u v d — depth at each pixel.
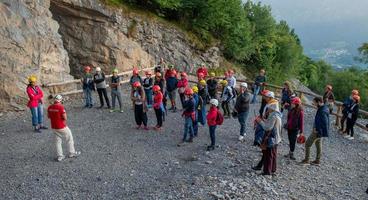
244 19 33.84
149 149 13.74
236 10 32.72
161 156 13.12
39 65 19.55
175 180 11.24
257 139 11.60
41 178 11.37
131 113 18.14
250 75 37.09
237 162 12.61
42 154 13.12
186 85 18.09
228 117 18.00
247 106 14.50
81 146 13.88
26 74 18.59
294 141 12.93
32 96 14.98
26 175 11.56
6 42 18.31
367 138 16.58
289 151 13.95
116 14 25.42
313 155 14.03
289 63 42.94
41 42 19.92
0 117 17.05
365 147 15.46
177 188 10.62
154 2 28.81
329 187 11.36
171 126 16.41
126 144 14.18
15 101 17.92
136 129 15.87
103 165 12.33
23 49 18.89
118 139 14.67
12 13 19.03
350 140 16.20
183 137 14.55
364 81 54.28
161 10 29.78
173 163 12.53
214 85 18.38
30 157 12.87
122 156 13.07
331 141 15.89
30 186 10.89
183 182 11.05
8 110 17.73
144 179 11.41
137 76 17.81
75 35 24.80
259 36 37.22
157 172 11.88
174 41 29.30
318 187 11.26
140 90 15.48
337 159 13.83
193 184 10.82
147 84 18.73
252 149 13.91
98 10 24.52
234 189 10.34
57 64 21.06
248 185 10.66
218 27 32.75
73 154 12.88
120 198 10.26
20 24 19.23
